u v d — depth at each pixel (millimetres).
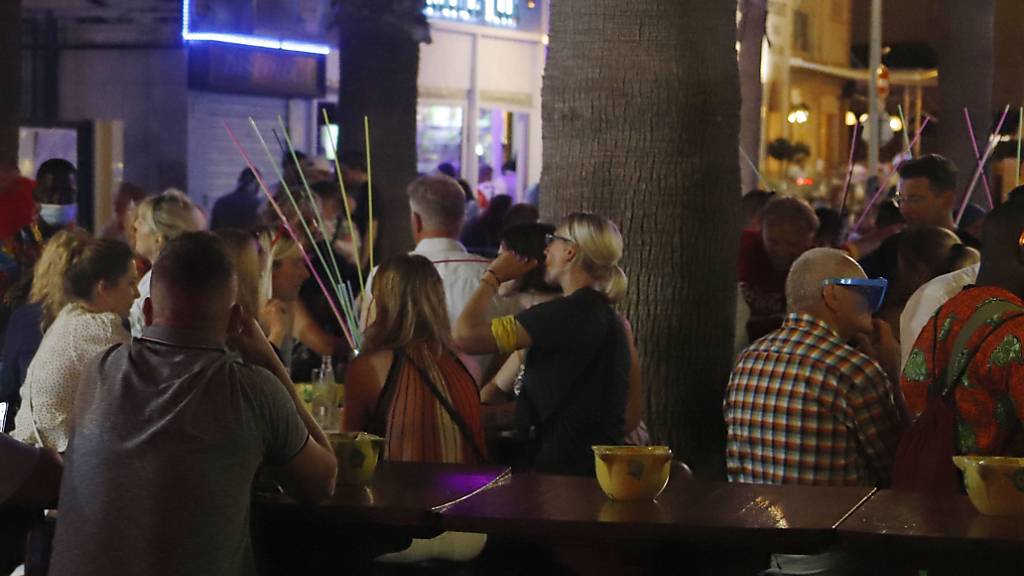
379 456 4473
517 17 26672
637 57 7117
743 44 16234
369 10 12844
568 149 7238
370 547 4223
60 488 4062
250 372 3994
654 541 4066
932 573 3879
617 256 5996
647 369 7188
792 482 5617
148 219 7062
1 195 8859
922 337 5082
